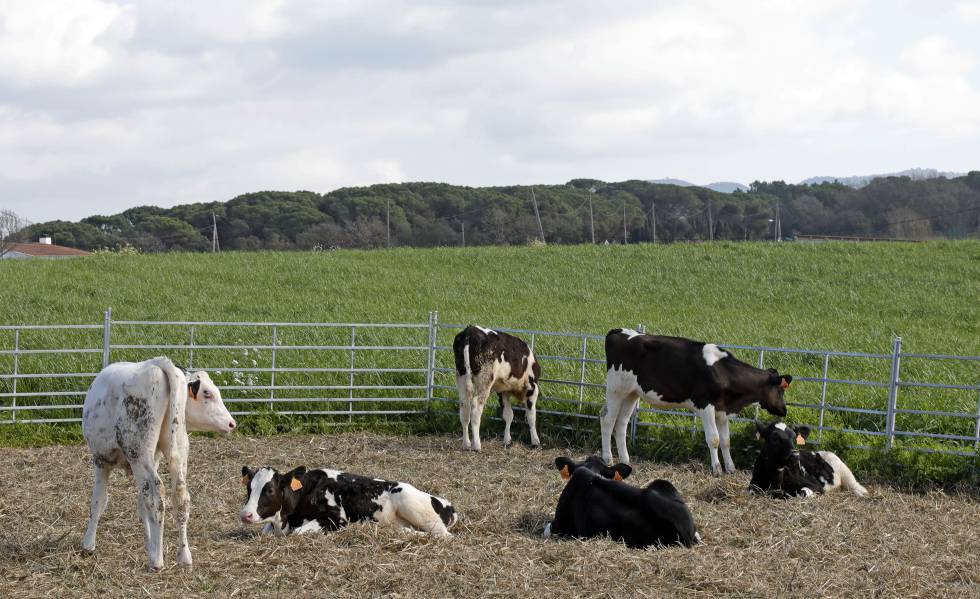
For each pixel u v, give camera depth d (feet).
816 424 39.27
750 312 82.69
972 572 23.30
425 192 274.57
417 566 22.13
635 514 24.59
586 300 88.94
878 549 25.04
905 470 34.88
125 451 22.26
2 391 45.14
